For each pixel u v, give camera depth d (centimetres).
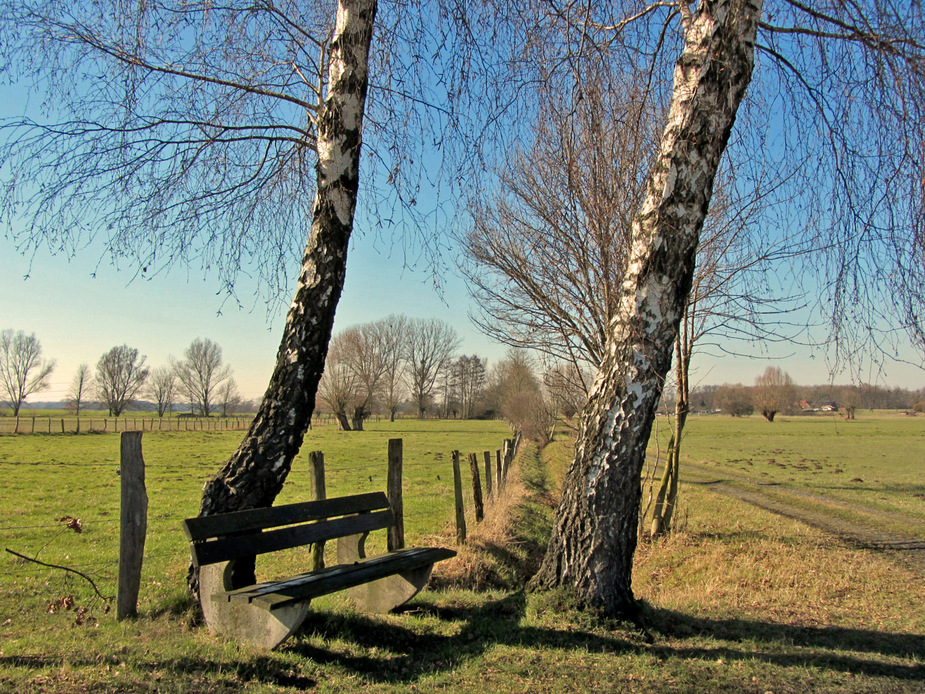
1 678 318
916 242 514
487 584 715
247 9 589
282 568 753
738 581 779
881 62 517
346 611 490
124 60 555
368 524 507
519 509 1245
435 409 9919
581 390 1330
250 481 480
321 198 520
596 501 503
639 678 384
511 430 6631
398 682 370
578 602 495
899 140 529
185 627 443
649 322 502
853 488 2078
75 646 381
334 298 516
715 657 432
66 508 1381
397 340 7712
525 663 403
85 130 548
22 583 632
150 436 4666
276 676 365
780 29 568
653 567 913
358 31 529
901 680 404
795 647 466
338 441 4550
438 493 1750
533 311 1105
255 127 624
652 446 3906
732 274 965
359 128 532
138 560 467
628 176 911
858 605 646
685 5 555
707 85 491
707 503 1631
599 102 641
